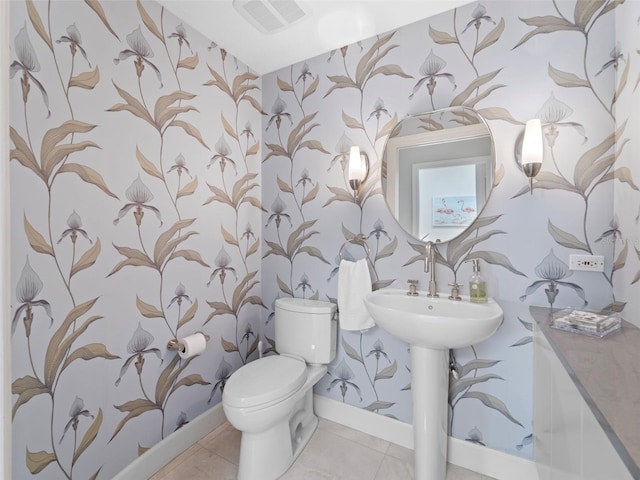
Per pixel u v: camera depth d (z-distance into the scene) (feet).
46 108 3.33
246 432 4.10
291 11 4.70
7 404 2.51
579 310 3.65
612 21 3.71
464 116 4.56
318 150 5.88
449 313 4.33
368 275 5.18
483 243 4.47
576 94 3.90
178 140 4.84
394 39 5.11
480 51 4.47
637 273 3.19
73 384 3.59
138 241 4.30
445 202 4.70
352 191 5.53
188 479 4.33
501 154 4.35
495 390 4.41
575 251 3.92
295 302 5.77
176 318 4.83
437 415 4.06
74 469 3.59
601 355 2.53
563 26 3.98
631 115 3.31
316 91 5.89
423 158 4.86
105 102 3.89
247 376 4.52
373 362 5.37
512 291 4.30
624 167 3.46
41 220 3.31
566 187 3.97
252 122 6.33
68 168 3.53
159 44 4.54
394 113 5.13
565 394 2.70
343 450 4.92
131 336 4.21
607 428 1.58
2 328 2.47
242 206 6.12
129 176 4.17
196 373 5.17
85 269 3.70
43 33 3.29
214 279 5.51
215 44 5.47
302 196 6.08
